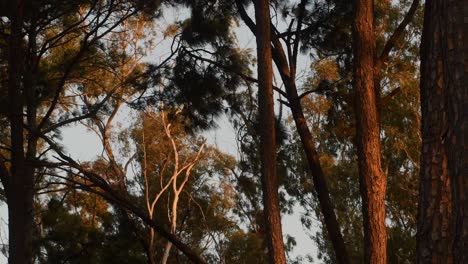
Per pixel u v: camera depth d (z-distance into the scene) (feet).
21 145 53.06
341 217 102.32
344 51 54.70
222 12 55.88
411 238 99.19
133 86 58.39
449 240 20.47
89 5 55.47
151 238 71.97
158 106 57.26
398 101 91.71
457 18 16.92
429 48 20.26
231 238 106.32
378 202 45.34
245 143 58.44
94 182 52.19
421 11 82.12
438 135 20.39
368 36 47.11
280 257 43.75
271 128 45.50
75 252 65.87
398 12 81.05
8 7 53.11
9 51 53.98
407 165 102.12
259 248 104.58
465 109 16.28
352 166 101.91
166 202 106.52
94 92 72.02
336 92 54.29
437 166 20.70
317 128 93.20
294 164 94.99
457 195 16.12
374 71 47.96
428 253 20.81
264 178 45.06
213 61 55.77
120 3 55.36
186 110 57.47
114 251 66.18
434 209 20.77
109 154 81.71
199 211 108.27
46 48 56.03
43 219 67.72
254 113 57.11
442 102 19.95
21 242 52.08
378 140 46.29
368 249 44.93
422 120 21.45
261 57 46.29
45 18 55.26
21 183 52.75
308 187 95.86
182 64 56.13
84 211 96.12
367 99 46.42
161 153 102.78
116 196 51.96
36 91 57.21
